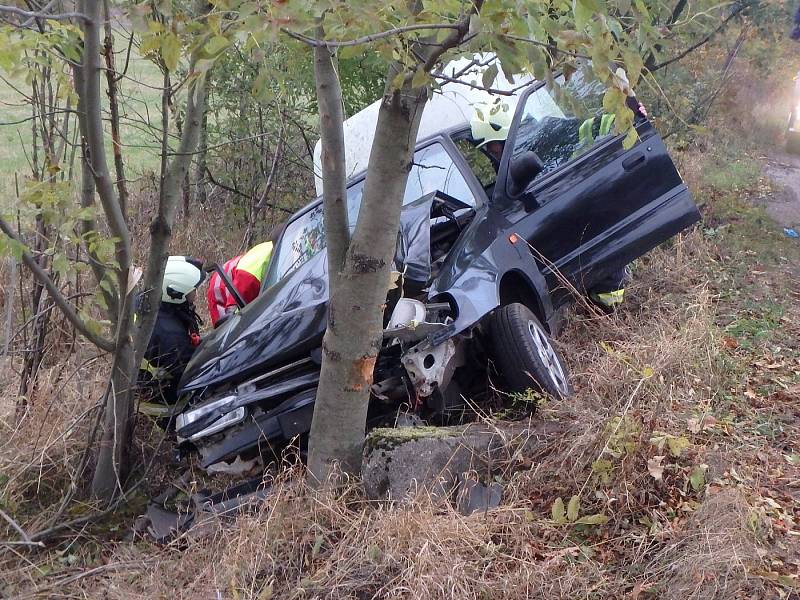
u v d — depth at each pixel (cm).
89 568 372
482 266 439
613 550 335
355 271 340
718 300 619
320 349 392
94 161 366
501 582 313
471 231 476
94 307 472
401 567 320
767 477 381
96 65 354
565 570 322
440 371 394
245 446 396
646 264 679
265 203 843
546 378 420
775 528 342
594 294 568
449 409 435
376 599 312
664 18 493
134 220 659
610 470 362
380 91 830
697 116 1095
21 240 388
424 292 414
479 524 342
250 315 432
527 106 565
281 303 420
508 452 387
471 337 430
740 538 316
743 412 443
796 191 971
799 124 1183
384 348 399
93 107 358
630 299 619
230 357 400
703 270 675
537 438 391
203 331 644
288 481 384
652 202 551
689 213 554
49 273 448
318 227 548
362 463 371
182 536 370
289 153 834
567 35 232
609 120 558
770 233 795
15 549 377
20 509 415
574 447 373
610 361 450
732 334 551
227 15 243
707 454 376
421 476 368
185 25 249
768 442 415
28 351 462
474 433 388
